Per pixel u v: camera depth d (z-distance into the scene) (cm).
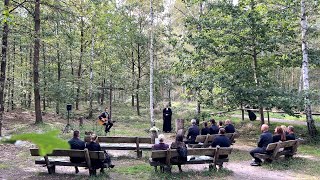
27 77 2719
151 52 1889
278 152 1032
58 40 2173
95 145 868
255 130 1747
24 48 2498
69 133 1547
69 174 869
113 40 2562
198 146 1120
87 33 2528
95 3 2216
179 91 3184
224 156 923
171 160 866
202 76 1492
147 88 2597
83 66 3009
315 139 1427
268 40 1400
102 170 867
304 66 1412
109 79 2811
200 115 1586
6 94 2341
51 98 2278
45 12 1928
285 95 1378
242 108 1666
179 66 1622
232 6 1460
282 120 2036
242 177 859
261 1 1443
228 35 1465
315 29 1468
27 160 1021
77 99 2570
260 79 1452
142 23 2594
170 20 2558
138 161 1059
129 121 2302
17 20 1833
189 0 1722
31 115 2305
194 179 830
